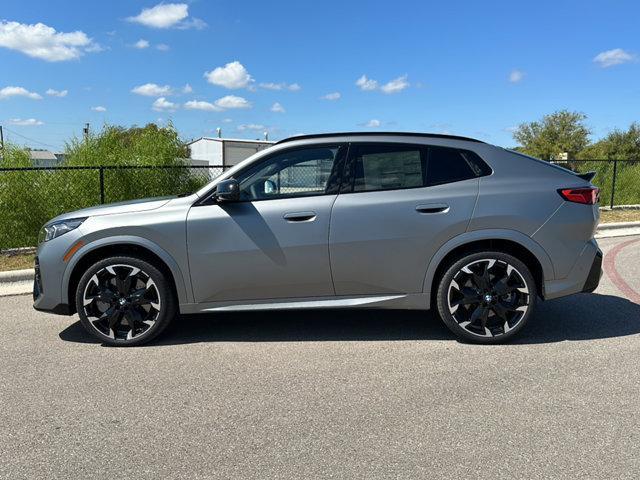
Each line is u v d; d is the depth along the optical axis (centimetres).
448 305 441
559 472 260
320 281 439
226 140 4309
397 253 434
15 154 1002
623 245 985
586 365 398
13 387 371
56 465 274
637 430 300
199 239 436
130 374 393
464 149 448
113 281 450
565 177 448
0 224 915
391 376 382
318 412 328
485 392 353
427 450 281
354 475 260
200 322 524
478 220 430
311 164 444
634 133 4678
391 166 443
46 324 527
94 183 988
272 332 488
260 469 267
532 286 435
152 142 1143
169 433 305
